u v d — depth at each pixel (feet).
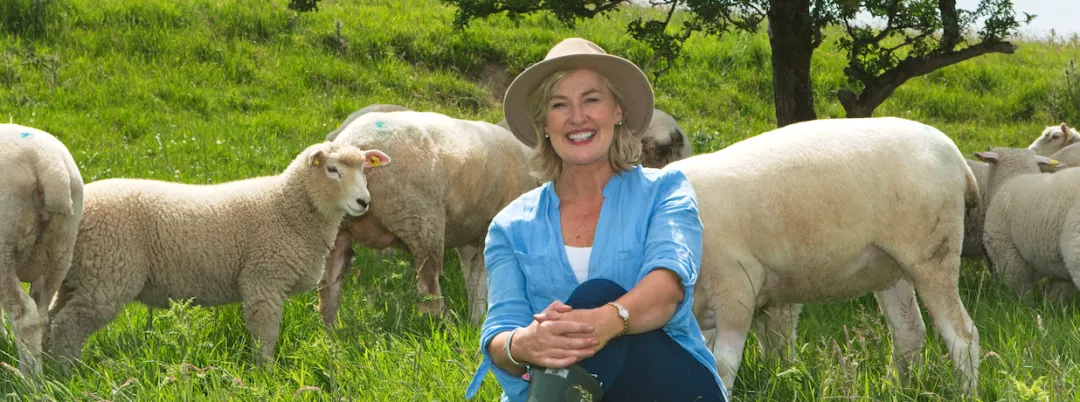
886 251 13.71
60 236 15.62
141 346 16.25
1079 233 20.42
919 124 14.14
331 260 20.06
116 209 16.51
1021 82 60.64
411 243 20.16
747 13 29.94
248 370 16.12
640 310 7.77
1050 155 30.58
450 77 52.01
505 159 22.16
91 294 16.29
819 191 13.30
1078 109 55.57
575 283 8.37
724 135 46.88
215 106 43.65
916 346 15.01
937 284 13.75
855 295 14.58
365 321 16.97
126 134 38.86
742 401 13.19
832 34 67.77
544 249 8.45
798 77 30.19
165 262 16.94
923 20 30.60
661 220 8.22
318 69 49.42
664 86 54.39
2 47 45.24
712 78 55.93
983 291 22.57
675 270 7.89
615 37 58.90
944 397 12.89
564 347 7.63
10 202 15.08
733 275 13.24
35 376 14.53
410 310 18.70
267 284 17.62
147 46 48.39
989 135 51.26
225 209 17.47
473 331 17.65
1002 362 13.16
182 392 13.33
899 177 13.47
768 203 13.29
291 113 43.78
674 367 8.09
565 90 8.48
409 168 19.88
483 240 22.56
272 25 53.52
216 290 17.66
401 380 13.71
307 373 15.05
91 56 46.78
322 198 17.78
